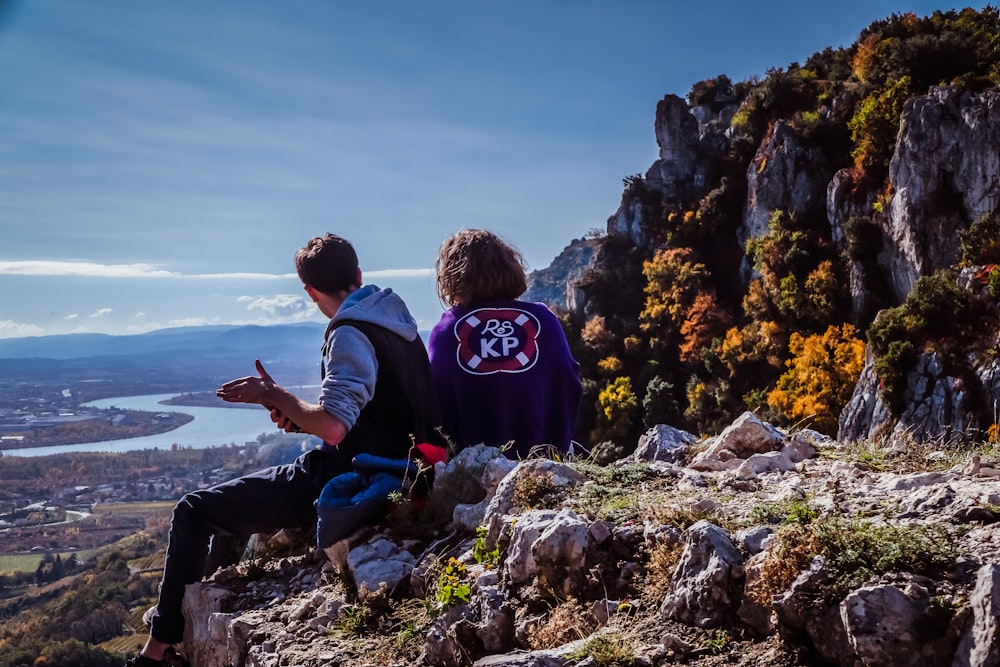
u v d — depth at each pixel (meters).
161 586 3.76
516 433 4.41
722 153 100.69
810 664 2.04
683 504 2.90
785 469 3.69
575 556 2.72
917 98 62.31
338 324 3.78
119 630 66.00
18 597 106.31
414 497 3.78
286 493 3.83
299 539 4.15
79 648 61.25
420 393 3.95
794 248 73.56
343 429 3.43
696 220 92.44
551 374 4.52
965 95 60.34
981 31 79.56
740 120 99.12
